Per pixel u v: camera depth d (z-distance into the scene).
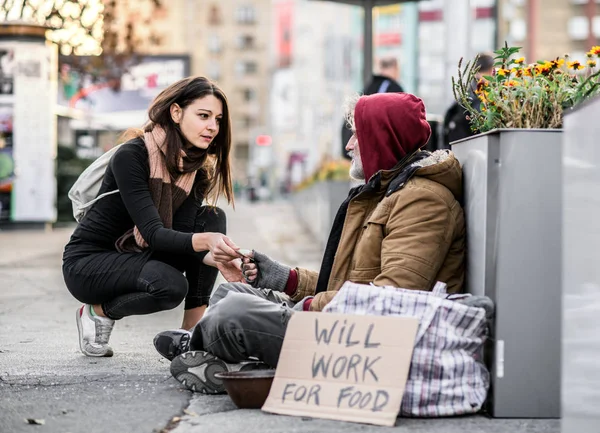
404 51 41.50
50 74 23.41
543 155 4.26
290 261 15.24
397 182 4.61
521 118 4.54
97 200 5.76
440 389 4.20
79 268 5.69
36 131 23.45
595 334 3.35
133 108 30.11
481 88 4.89
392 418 4.05
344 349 4.25
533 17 45.12
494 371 4.27
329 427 4.03
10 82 23.25
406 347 4.14
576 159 3.58
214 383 4.77
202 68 117.94
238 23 118.44
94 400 4.69
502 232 4.26
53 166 23.75
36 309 8.89
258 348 4.56
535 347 4.27
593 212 3.39
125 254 5.69
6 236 21.14
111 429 4.12
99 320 5.95
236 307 4.57
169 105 5.59
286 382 4.34
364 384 4.17
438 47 41.25
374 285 4.41
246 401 4.41
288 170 83.75
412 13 41.38
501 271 4.25
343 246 4.82
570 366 3.61
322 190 17.14
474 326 4.26
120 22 22.75
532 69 4.64
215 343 4.66
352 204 4.84
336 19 59.00
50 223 23.94
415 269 4.39
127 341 6.80
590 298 3.40
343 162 21.08
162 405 4.55
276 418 4.20
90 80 24.91
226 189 5.96
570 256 3.64
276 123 94.12
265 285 5.14
